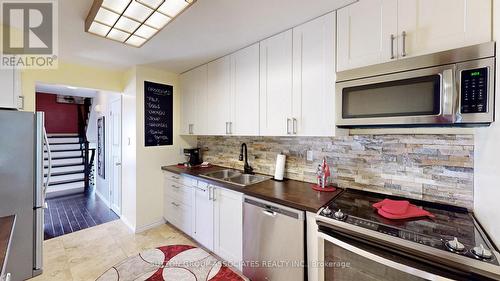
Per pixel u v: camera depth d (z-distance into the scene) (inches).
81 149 228.1
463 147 54.1
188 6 57.2
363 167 70.6
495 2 39.9
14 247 72.5
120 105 127.4
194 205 100.0
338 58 61.5
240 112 89.8
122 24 67.2
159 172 121.4
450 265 36.4
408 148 62.2
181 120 126.6
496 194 38.8
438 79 44.9
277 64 76.4
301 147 86.6
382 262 41.8
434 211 54.2
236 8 60.9
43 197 78.8
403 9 50.7
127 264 87.0
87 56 96.7
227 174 106.8
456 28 44.3
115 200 141.6
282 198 65.1
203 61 105.0
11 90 79.8
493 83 39.4
